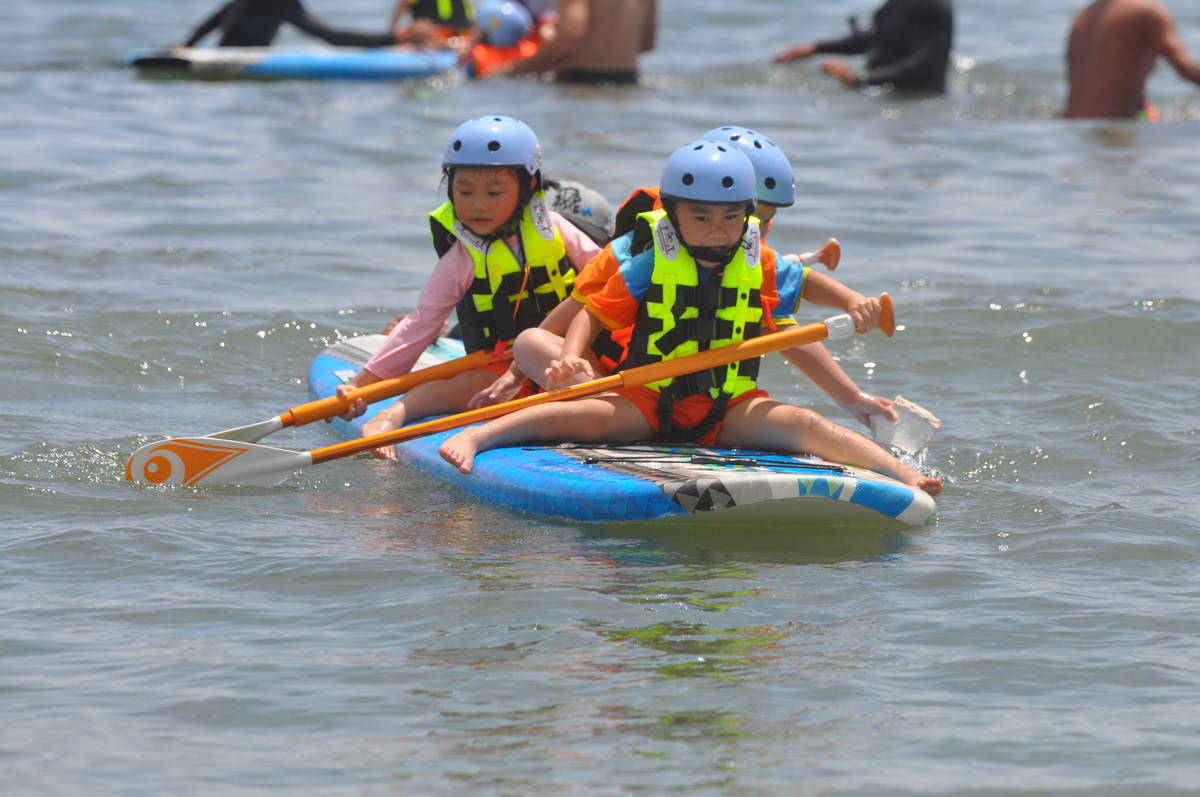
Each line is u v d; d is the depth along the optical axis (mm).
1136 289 33219
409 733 13305
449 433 22391
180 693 14039
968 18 97938
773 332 21922
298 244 37656
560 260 23047
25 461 21312
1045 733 13422
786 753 13031
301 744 13109
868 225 40625
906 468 20109
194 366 27469
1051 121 58781
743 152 21234
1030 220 41312
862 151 52094
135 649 15016
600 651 15031
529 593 16531
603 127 55031
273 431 21766
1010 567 17781
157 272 34031
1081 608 16375
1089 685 14430
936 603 16516
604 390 20609
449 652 14969
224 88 65500
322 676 14430
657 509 18828
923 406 25438
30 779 12477
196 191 43844
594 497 19078
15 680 14273
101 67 70938
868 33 66688
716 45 83188
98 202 41688
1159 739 13320
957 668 14766
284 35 89688
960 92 67125
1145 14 57094
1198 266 35812
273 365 27984
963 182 46812
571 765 12773
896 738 13312
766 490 18781
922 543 18719
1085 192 45250
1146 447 22906
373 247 37688
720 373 21062
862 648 15219
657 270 20594
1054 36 88375
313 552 17922
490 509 20047
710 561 17859
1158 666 14852
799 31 90312
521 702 13898
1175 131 56344
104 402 24922
